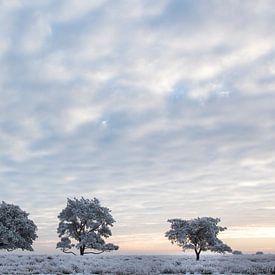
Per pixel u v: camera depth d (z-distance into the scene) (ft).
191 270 132.36
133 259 172.35
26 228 219.82
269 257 183.52
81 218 228.43
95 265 144.97
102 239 230.48
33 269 128.47
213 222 209.67
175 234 206.49
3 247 213.66
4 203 224.33
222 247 205.16
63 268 128.47
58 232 230.68
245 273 130.00
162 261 164.45
